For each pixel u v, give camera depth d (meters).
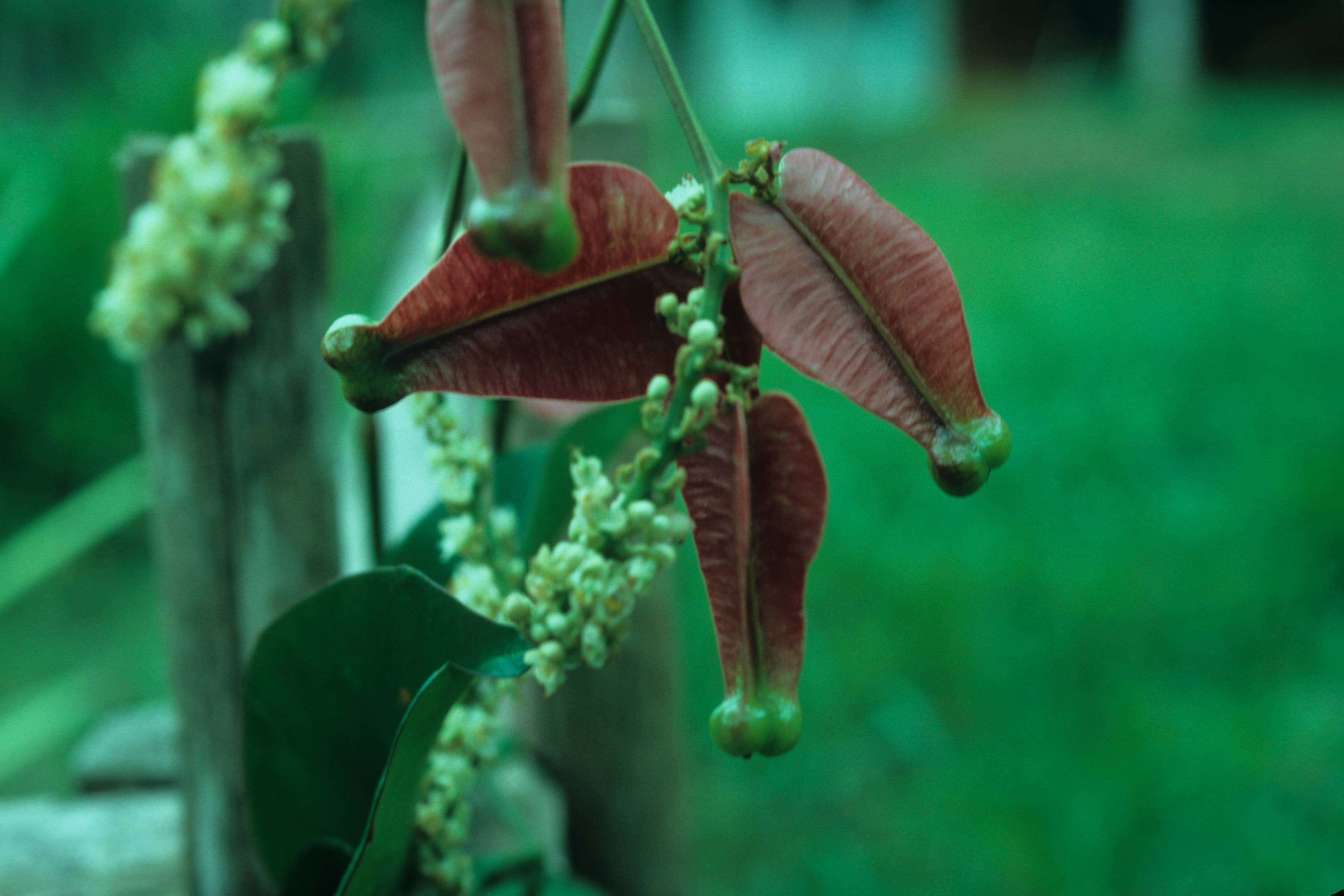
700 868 1.08
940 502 1.78
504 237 0.27
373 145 3.08
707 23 9.31
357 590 0.36
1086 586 1.47
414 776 0.37
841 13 8.92
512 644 0.34
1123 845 1.08
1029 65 8.76
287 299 0.50
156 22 6.46
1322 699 1.28
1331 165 4.53
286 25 0.42
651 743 0.61
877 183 4.90
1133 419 1.95
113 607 1.80
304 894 0.40
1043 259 3.26
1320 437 1.88
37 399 2.08
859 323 0.31
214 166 0.42
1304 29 7.96
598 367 0.32
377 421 0.44
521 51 0.28
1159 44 7.84
